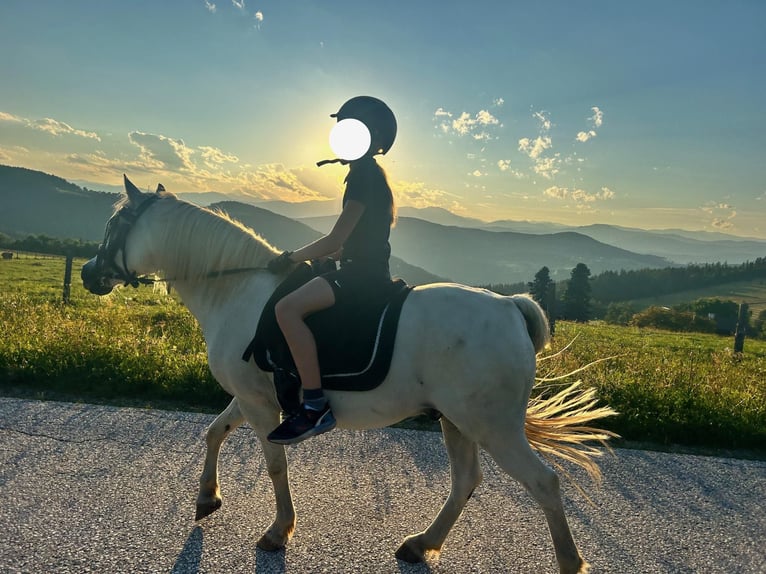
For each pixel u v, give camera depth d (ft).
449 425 11.48
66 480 13.64
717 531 13.30
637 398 22.45
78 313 39.70
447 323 10.00
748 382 29.99
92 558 10.46
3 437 16.08
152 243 12.39
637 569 11.42
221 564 10.62
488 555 11.57
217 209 13.48
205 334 12.19
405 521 12.76
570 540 9.98
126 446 16.11
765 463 18.48
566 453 11.71
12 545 10.68
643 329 99.81
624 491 15.43
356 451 16.97
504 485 15.10
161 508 12.58
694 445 20.18
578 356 36.01
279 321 10.00
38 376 21.74
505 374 9.89
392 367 9.99
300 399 10.46
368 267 10.32
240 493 13.65
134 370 22.21
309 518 12.62
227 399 21.06
